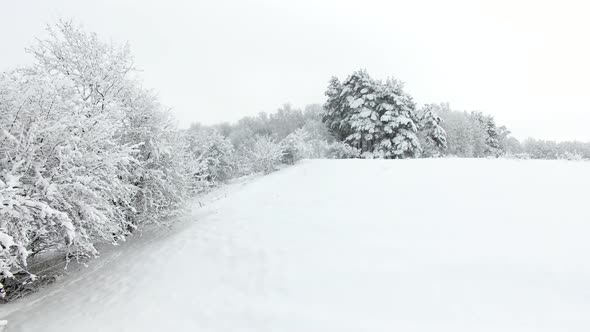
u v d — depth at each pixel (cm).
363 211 805
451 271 470
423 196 864
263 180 1562
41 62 914
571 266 446
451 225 640
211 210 1138
